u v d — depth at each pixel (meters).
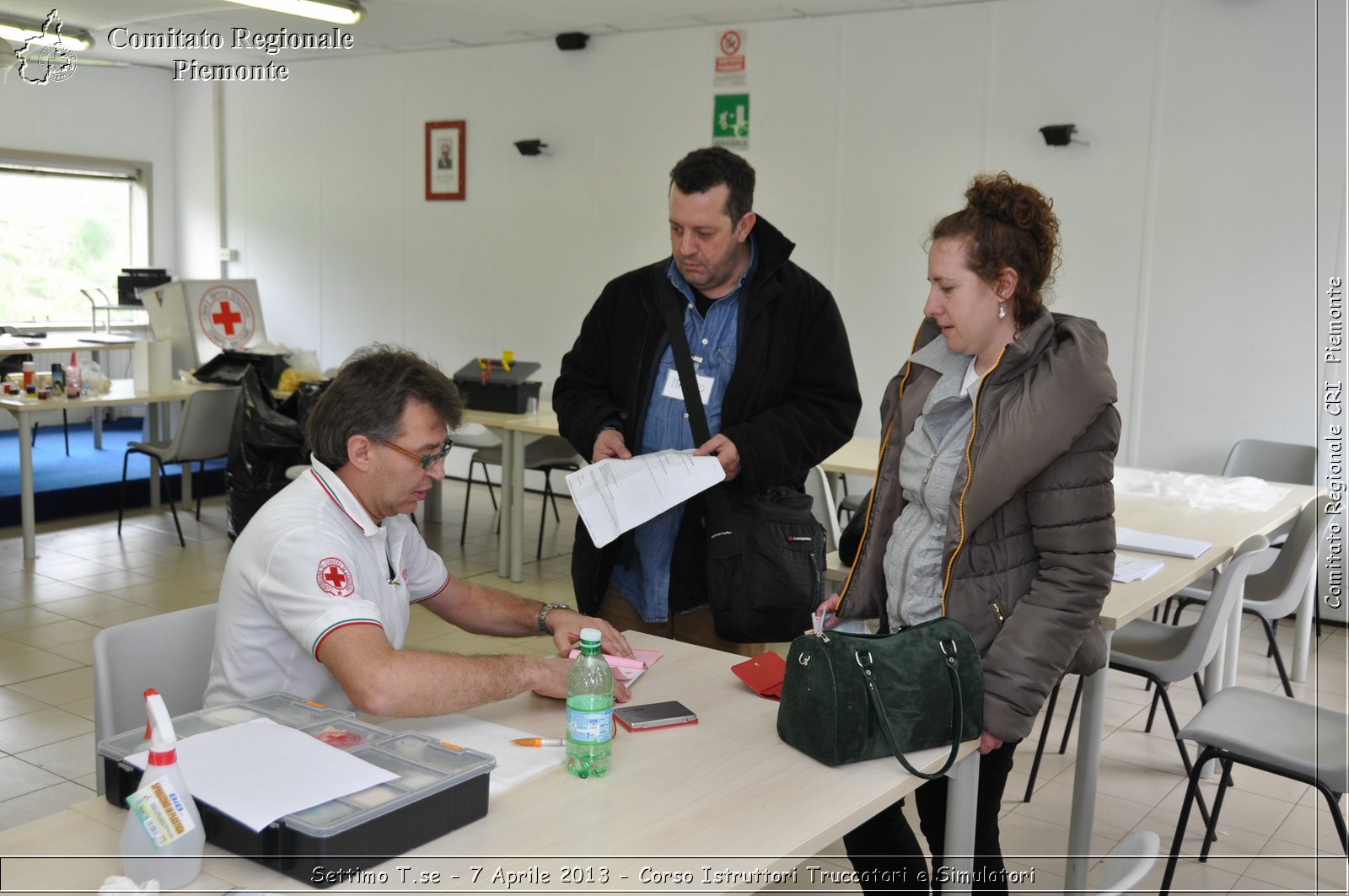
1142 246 5.38
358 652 1.60
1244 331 5.18
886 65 5.98
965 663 1.71
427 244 8.02
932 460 1.90
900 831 2.14
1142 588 2.70
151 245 9.43
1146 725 3.81
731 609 2.34
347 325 8.57
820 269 6.33
